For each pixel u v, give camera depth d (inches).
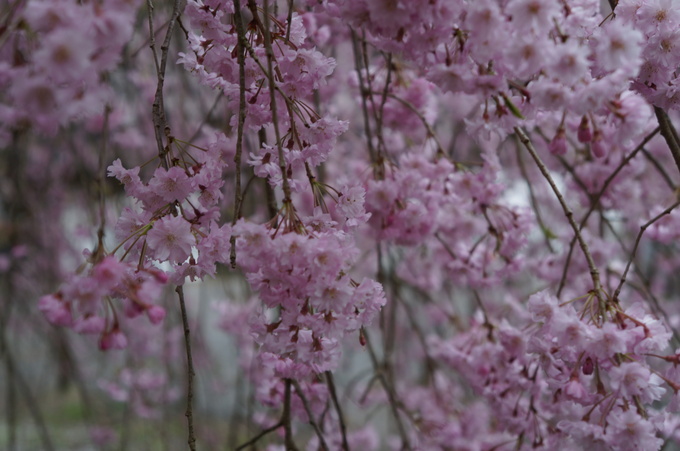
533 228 48.3
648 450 36.3
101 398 106.7
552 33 36.6
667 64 39.3
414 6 35.8
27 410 107.4
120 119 66.5
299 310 36.5
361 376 60.1
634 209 58.6
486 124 37.9
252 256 35.8
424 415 68.3
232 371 108.5
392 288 59.2
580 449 40.2
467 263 50.2
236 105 38.9
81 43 32.6
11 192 80.5
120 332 36.2
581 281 54.7
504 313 54.5
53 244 87.4
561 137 40.4
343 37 50.4
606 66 36.4
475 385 48.0
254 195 64.5
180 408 89.7
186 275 37.3
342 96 75.9
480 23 35.7
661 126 40.7
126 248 37.4
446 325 78.7
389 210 45.8
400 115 49.6
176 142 37.7
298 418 46.3
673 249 73.5
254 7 37.6
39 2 32.9
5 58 35.2
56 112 33.4
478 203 47.9
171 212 37.4
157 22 57.0
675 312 74.2
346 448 44.9
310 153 38.2
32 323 88.7
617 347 36.3
